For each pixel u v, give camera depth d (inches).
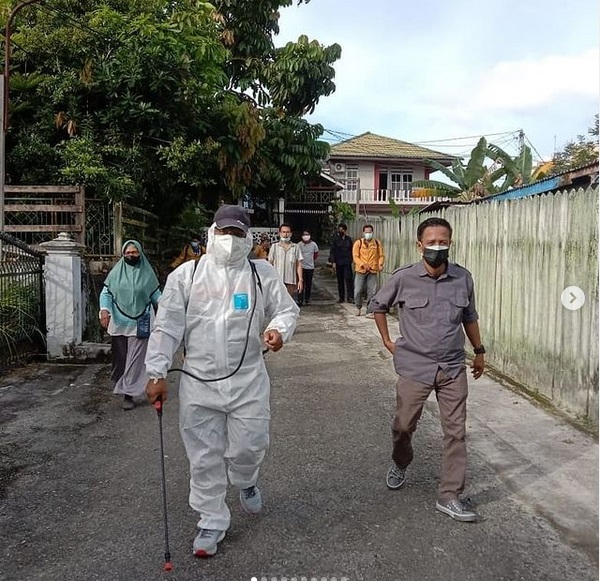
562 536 154.3
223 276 145.4
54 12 532.1
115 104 530.3
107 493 177.5
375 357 366.3
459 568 140.2
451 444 165.2
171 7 596.1
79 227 469.4
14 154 502.6
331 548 147.9
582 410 239.6
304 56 764.6
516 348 297.1
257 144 638.5
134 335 259.3
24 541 151.3
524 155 869.8
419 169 1555.1
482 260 339.9
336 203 1242.0
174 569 138.9
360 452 210.2
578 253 240.8
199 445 146.1
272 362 350.9
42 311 350.3
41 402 266.8
